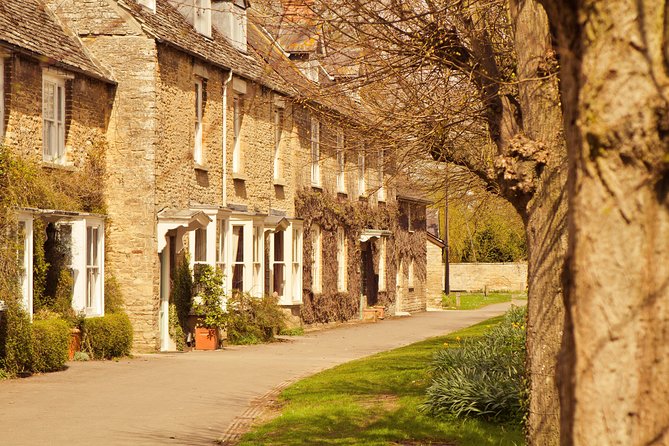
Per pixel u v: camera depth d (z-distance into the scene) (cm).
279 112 2995
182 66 2327
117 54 2175
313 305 3288
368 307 4003
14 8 1970
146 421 1228
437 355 1619
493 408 1194
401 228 4472
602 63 327
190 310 2373
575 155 341
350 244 3691
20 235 1698
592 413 331
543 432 745
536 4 751
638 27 321
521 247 7288
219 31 2747
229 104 2598
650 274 322
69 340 1833
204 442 1098
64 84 2023
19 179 1698
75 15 2178
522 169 748
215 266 2439
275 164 2997
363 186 3850
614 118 324
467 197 1741
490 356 1492
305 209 3189
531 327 757
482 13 1023
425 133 1103
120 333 2020
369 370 1752
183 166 2328
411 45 1021
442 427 1164
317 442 1086
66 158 2023
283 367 1912
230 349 2391
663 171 319
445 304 5438
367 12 998
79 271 1966
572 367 341
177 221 2186
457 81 1173
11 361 1612
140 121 2172
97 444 1066
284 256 3033
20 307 1633
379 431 1140
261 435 1134
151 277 2167
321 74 1445
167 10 2439
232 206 2612
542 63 745
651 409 321
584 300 334
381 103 1177
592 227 332
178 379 1659
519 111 923
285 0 1093
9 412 1272
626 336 325
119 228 2172
